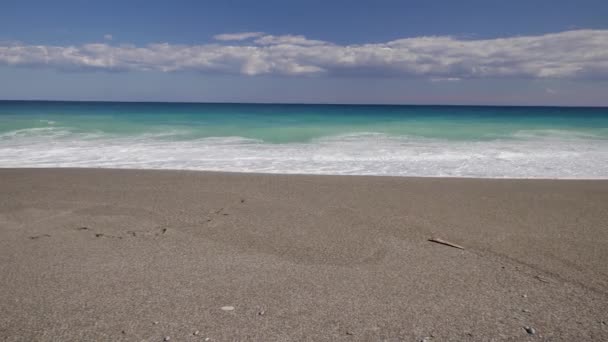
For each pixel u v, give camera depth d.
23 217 6.65
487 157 14.36
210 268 4.52
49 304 3.63
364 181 10.16
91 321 3.34
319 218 6.67
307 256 4.93
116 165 12.54
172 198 8.11
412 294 3.88
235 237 5.65
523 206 7.63
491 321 3.38
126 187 9.23
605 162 13.46
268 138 19.33
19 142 17.16
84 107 65.19
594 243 5.47
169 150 15.52
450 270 4.51
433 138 19.61
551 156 14.62
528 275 4.38
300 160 13.65
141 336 3.12
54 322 3.32
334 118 34.88
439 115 44.19
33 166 12.30
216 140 18.45
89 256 4.87
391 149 16.05
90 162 13.01
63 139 18.14
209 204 7.61
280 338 3.11
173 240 5.52
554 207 7.57
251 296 3.82
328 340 3.09
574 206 7.67
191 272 4.39
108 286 4.01
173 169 11.91
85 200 7.90
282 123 27.98
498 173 11.70
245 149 15.91
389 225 6.29
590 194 8.80
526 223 6.47
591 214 7.06
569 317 3.45
